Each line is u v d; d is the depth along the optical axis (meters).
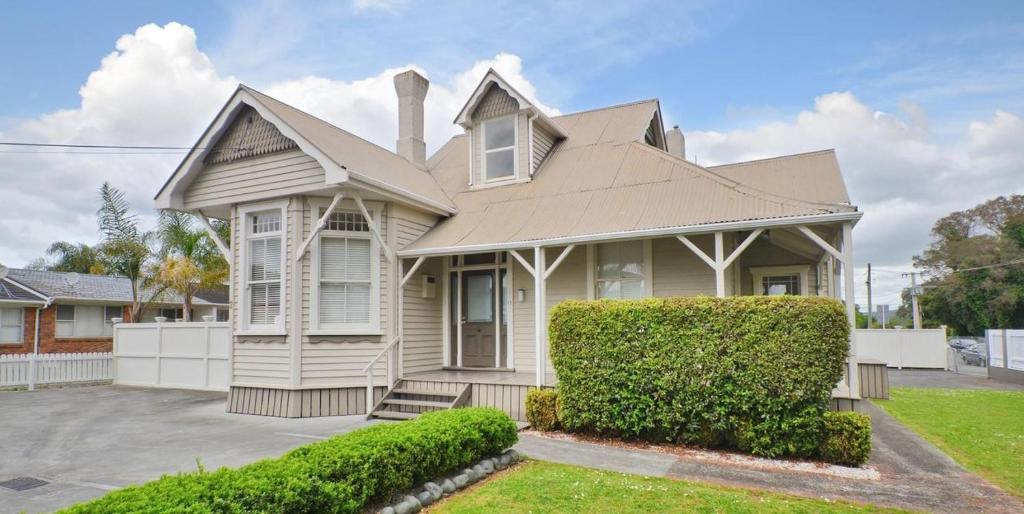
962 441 8.28
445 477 5.91
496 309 11.98
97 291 24.77
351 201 10.67
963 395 13.75
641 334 7.86
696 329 7.52
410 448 5.41
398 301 10.88
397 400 10.11
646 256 10.99
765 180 12.02
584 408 8.15
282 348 10.29
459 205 12.61
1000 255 41.09
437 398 10.06
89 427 9.42
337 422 9.55
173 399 13.15
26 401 12.91
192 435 8.63
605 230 9.62
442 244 10.87
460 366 12.13
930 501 5.50
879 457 7.31
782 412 7.05
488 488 5.80
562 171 12.71
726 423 7.32
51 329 22.67
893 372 21.41
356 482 4.81
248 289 10.85
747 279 12.12
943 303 44.72
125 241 22.86
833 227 9.43
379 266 10.83
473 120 13.46
